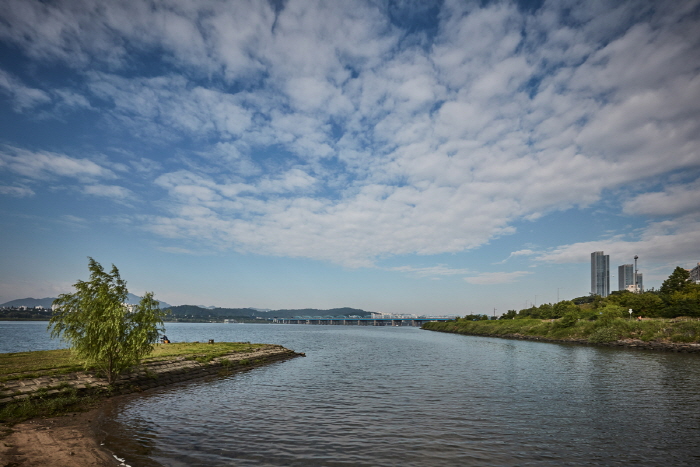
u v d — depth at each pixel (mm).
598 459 19531
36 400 26266
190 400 31672
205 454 19047
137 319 33344
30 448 18359
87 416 25234
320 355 76875
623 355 77750
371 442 21453
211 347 61688
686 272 156875
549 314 172875
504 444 21531
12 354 43031
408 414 27875
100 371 33688
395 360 66938
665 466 18781
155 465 17391
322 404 30922
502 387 39469
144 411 27406
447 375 48156
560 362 64125
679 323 97750
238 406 29828
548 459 19375
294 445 20750
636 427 25312
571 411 29438
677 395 36125
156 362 41781
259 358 60000
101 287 31344
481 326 195500
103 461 17484
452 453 19953
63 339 30438
